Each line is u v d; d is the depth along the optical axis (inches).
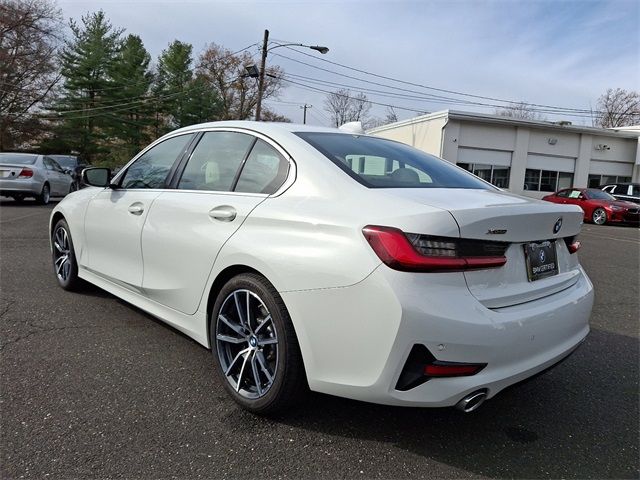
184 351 131.2
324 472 83.2
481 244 83.3
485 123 939.3
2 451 85.0
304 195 95.8
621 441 96.9
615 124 2098.9
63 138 1514.5
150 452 86.5
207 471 82.0
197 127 132.4
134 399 105.0
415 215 80.4
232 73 2113.7
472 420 103.0
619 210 652.7
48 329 143.9
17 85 1473.9
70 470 80.6
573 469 87.1
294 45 872.9
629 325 173.8
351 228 83.5
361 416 101.8
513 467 87.0
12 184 496.4
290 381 91.7
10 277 201.2
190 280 113.6
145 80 1701.5
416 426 99.1
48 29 1497.3
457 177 119.2
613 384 123.6
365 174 99.6
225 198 109.8
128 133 1630.2
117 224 142.3
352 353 82.1
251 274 98.1
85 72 1542.8
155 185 135.3
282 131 111.4
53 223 187.5
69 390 107.8
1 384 109.3
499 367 82.7
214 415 99.7
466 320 78.4
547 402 113.0
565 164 1003.9
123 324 150.2
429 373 78.4
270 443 90.9
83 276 169.5
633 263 314.2
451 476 83.7
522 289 89.6
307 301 86.4
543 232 93.7
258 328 96.8
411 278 77.6
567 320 95.1
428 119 960.9
